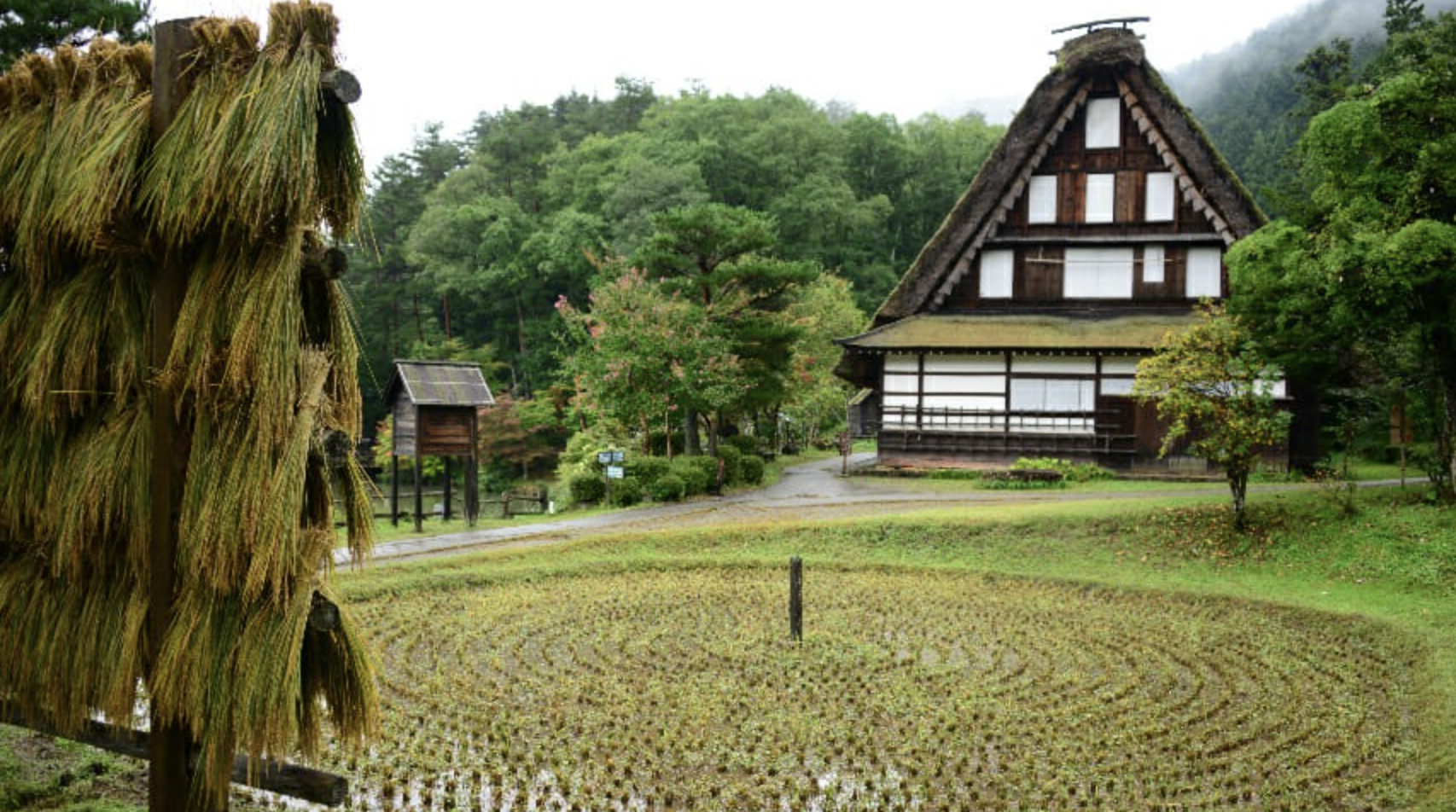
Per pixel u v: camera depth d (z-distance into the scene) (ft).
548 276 165.68
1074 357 81.25
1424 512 47.21
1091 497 64.80
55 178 15.99
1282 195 54.24
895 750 24.38
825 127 196.65
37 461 16.92
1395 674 31.24
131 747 16.58
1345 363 62.13
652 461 74.74
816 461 112.88
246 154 13.89
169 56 15.01
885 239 205.57
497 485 128.67
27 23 44.62
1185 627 37.58
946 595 43.24
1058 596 43.24
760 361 92.07
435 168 223.10
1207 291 82.64
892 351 84.28
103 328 16.11
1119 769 23.20
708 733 25.44
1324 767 23.43
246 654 14.25
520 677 30.40
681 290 88.53
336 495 15.65
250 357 14.21
